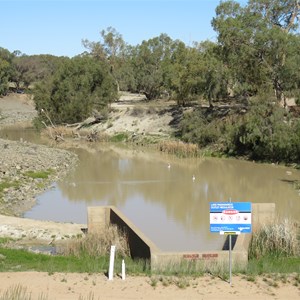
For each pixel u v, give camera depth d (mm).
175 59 83625
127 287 13602
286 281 14133
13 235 21562
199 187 35469
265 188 35031
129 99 91250
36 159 43688
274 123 47688
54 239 21188
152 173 41375
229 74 55625
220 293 13125
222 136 53969
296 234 19859
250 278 14242
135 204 30172
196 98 69000
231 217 13250
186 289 13430
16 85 129000
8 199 29781
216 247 21344
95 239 18703
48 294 12945
